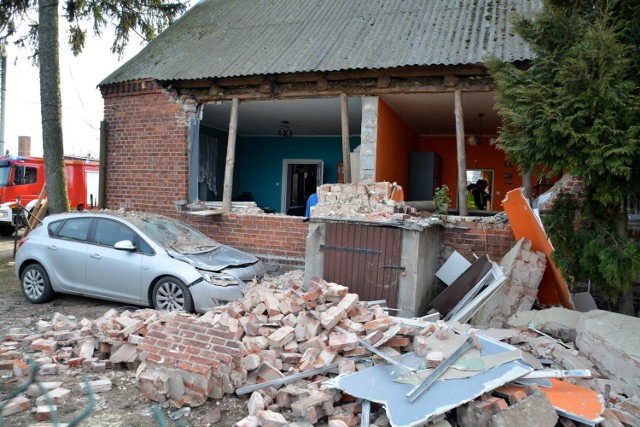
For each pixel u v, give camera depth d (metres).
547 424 3.22
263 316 4.78
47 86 10.06
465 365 3.78
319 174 14.19
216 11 12.07
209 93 9.38
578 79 4.55
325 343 4.33
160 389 3.88
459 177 7.85
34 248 7.19
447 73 7.69
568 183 6.67
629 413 3.48
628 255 4.78
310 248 6.45
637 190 4.74
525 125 5.08
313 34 9.62
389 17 9.60
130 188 10.05
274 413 3.47
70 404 3.88
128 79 9.77
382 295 6.09
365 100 8.47
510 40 7.69
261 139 14.77
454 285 6.27
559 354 4.33
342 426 3.29
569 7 5.33
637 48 4.80
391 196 7.43
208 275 6.25
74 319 5.98
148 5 11.80
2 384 4.14
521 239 6.26
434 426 3.27
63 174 10.33
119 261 6.60
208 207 9.48
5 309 6.86
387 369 3.88
